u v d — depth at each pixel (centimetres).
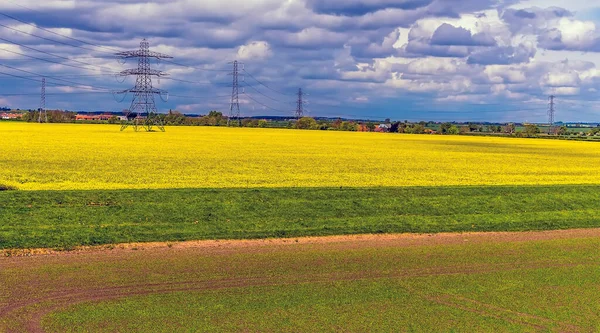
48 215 2050
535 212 2589
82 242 1723
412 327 1120
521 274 1538
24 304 1187
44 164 4453
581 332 1126
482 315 1204
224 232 1923
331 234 1989
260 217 2197
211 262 1569
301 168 4641
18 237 1728
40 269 1452
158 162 4834
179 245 1758
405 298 1299
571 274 1549
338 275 1475
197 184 3366
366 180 3838
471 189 3109
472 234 2106
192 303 1218
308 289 1342
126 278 1390
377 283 1412
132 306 1189
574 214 2573
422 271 1541
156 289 1309
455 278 1480
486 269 1584
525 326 1148
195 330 1066
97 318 1116
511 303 1288
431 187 3164
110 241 1748
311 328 1095
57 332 1041
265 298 1266
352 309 1212
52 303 1197
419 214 2425
